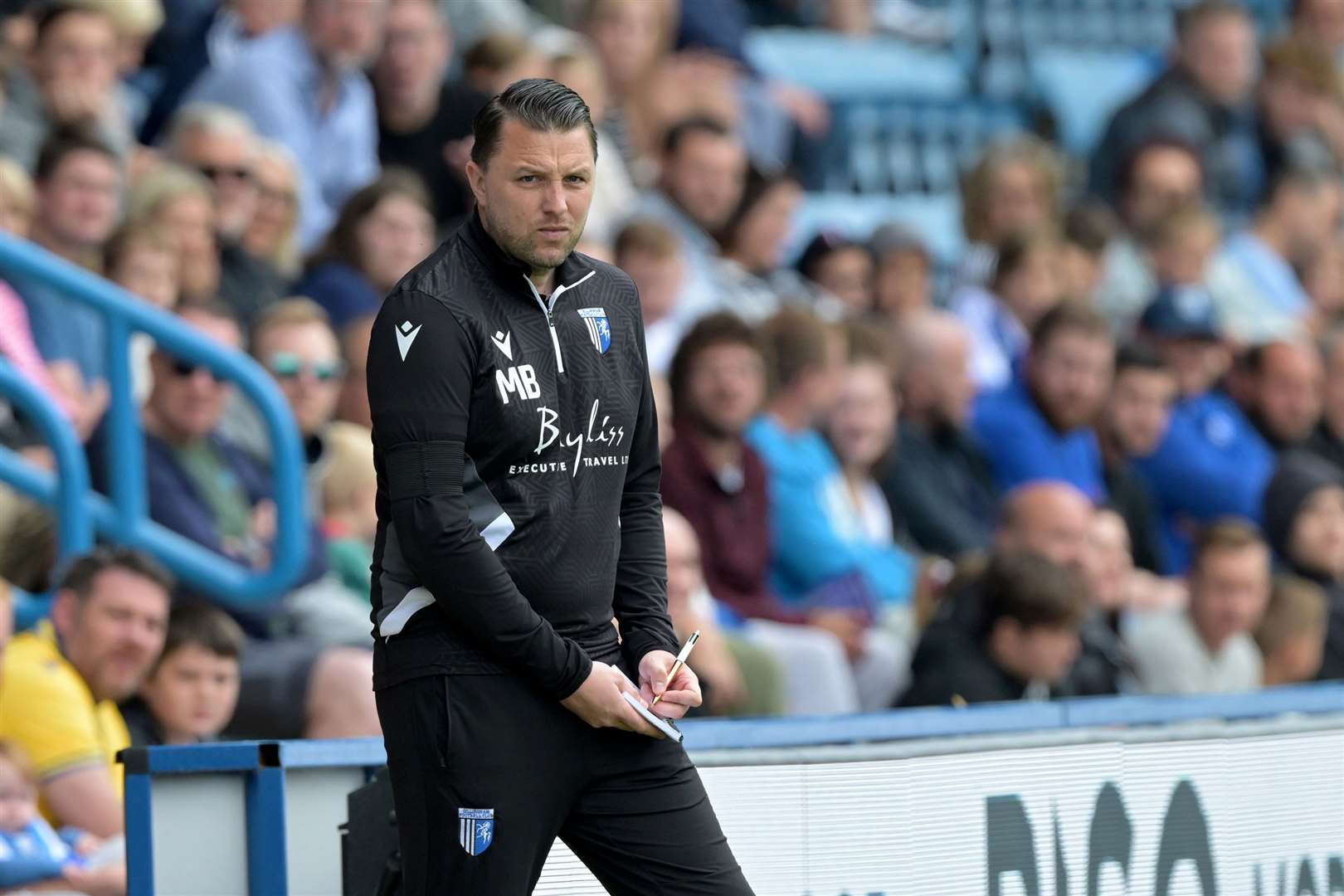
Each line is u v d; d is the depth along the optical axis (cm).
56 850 1548
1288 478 3130
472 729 1110
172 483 2111
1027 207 3522
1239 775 1670
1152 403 3102
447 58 3142
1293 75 4147
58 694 1691
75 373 2272
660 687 1155
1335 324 3912
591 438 1148
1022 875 1559
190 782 1308
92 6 2681
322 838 1443
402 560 1126
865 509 2738
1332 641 3034
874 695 2469
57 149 2408
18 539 2014
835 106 4075
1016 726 1636
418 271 1114
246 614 2109
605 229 3142
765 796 1469
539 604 1131
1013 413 2948
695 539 2420
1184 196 3869
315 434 2331
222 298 2552
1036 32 4412
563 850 1398
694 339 2441
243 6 3011
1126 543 2819
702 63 3600
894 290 3259
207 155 2608
